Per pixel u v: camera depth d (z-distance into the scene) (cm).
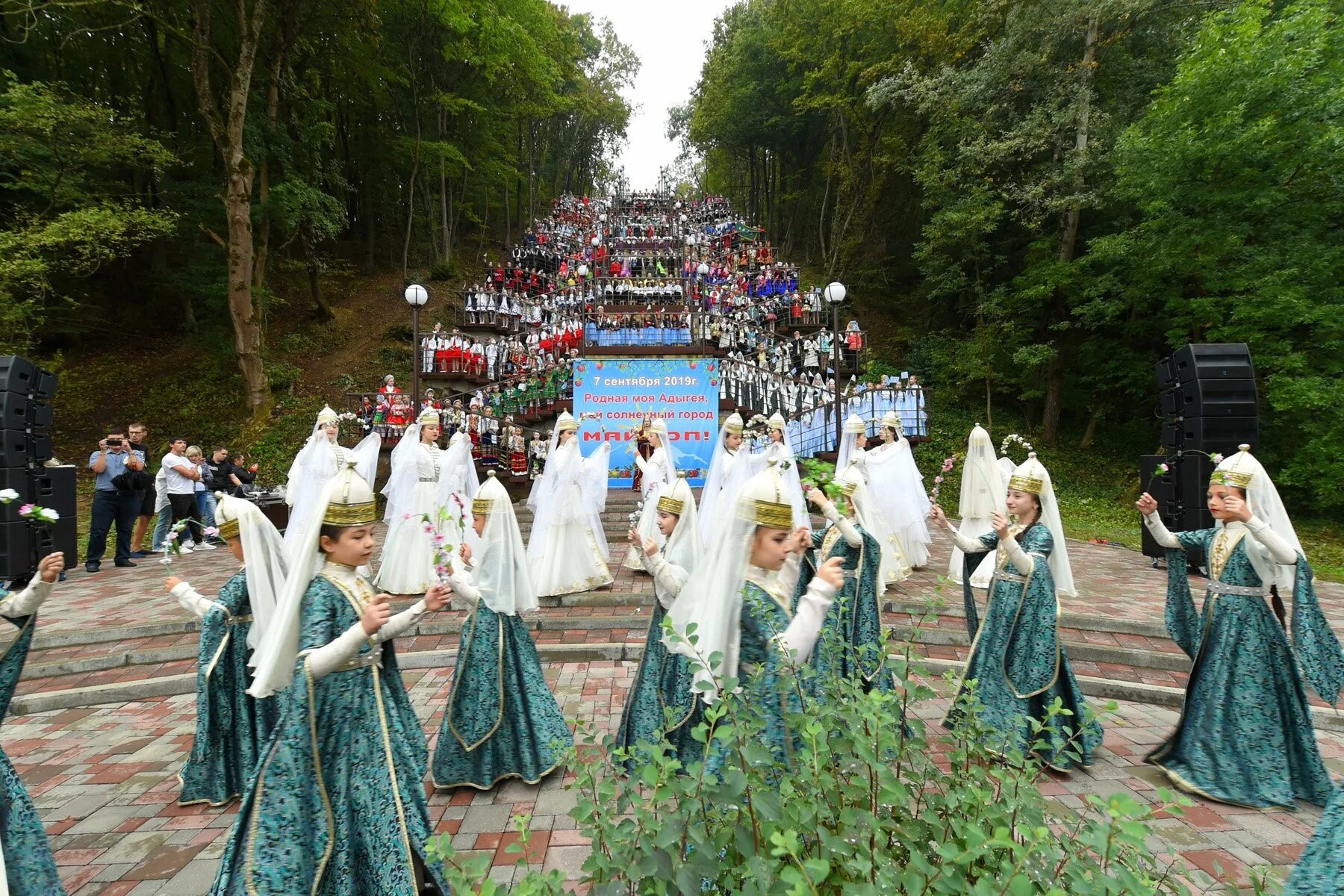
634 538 352
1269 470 1497
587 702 505
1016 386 2092
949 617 686
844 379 1950
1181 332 1488
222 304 1920
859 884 138
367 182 2738
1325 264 1266
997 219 1884
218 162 2103
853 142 2961
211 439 1722
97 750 446
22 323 1405
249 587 337
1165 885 181
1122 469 1773
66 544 821
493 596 378
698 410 1534
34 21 1518
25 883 247
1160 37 1662
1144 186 1397
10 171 1586
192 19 1675
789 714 195
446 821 343
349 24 2027
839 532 459
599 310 2219
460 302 2553
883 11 2298
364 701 236
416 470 761
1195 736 383
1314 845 210
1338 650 354
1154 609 721
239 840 211
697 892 140
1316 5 1246
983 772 189
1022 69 1725
